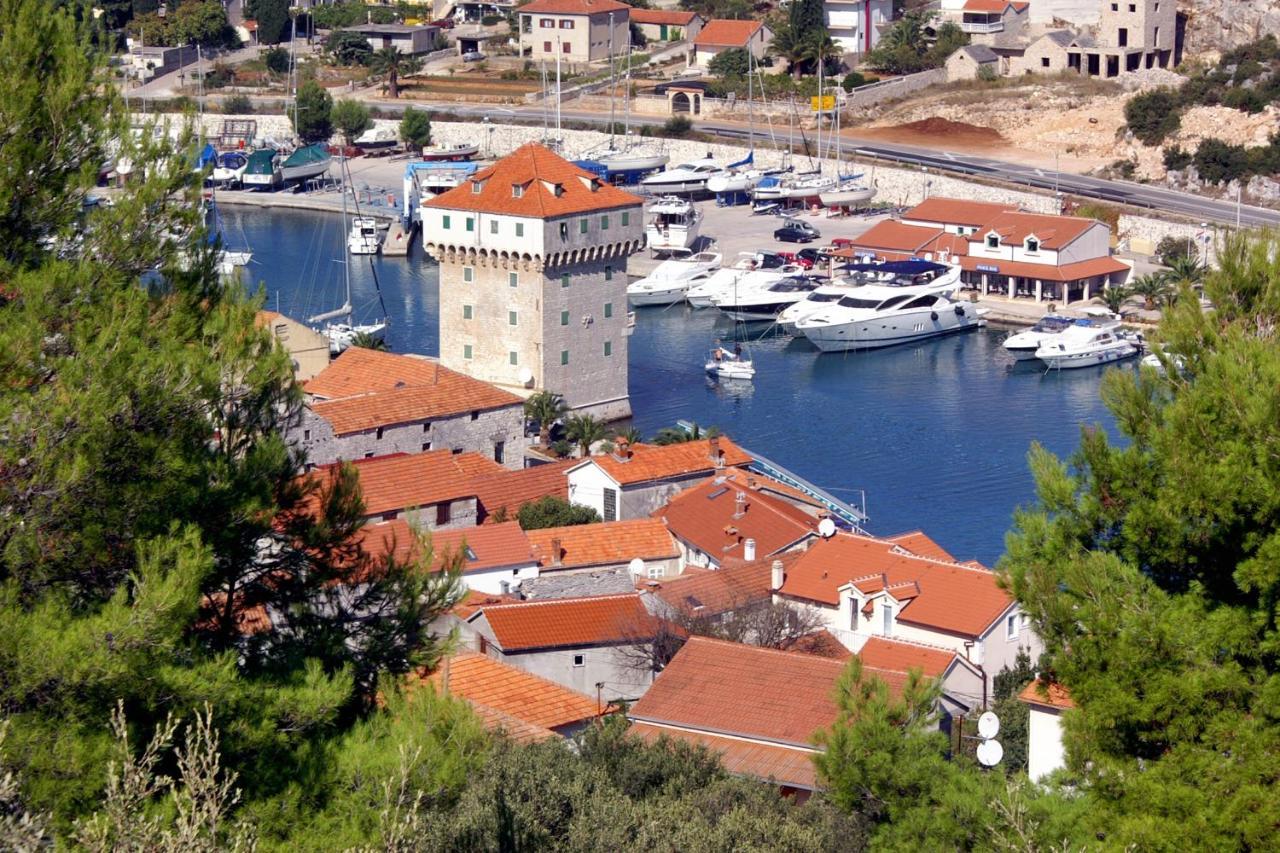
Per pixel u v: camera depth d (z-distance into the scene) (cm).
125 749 3694
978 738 7956
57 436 4353
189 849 3566
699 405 19362
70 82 4816
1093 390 19762
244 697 4356
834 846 5666
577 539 12200
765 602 10819
